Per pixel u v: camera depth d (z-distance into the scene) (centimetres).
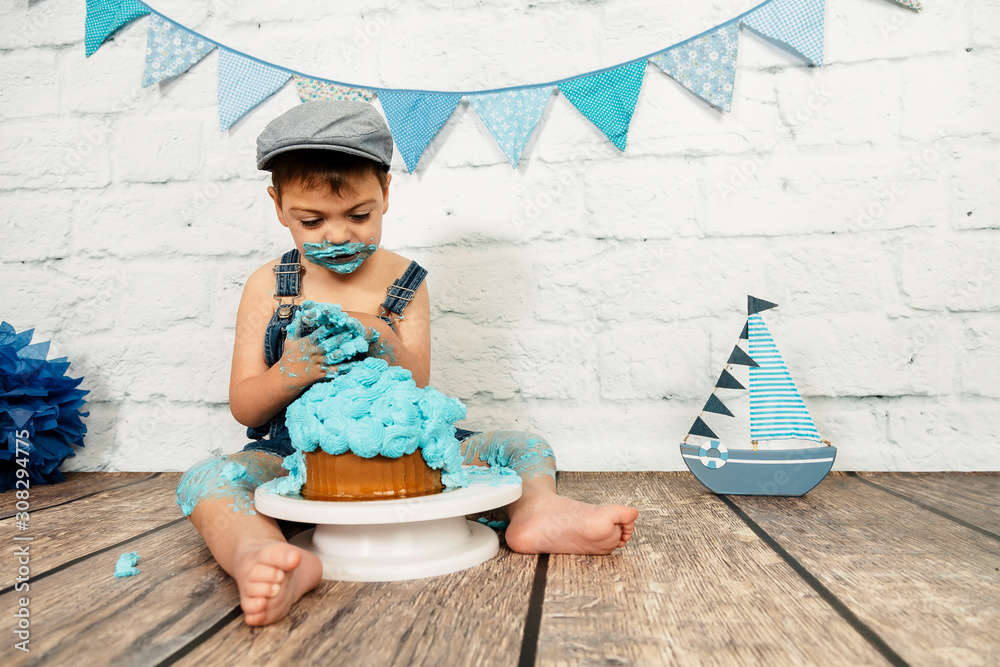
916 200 142
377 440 86
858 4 143
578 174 150
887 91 143
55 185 159
